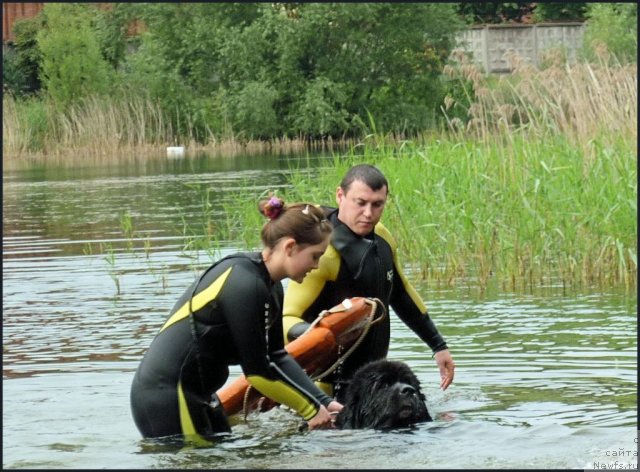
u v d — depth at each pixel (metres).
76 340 10.62
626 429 7.21
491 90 17.89
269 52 50.53
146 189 27.31
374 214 8.39
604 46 17.45
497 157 16.08
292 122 49.41
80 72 48.97
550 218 14.36
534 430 7.24
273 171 30.97
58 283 14.03
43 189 28.70
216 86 52.16
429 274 14.20
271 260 7.21
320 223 7.18
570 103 16.70
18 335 10.92
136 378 7.39
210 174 31.19
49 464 6.75
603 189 14.33
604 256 13.86
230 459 6.73
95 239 18.27
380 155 18.41
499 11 61.56
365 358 8.45
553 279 13.74
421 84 50.03
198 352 7.24
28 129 46.66
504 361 9.41
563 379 8.75
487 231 14.45
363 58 49.59
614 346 9.81
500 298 12.54
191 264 15.24
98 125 46.94
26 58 53.84
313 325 8.07
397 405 7.29
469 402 8.13
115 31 55.22
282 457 6.74
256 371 7.20
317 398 7.44
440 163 16.75
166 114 49.81
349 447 6.92
